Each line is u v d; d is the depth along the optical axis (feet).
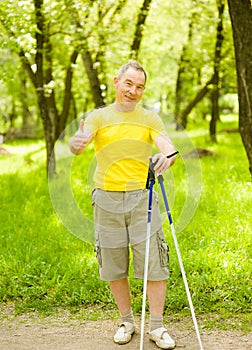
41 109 36.06
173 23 56.03
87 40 36.04
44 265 19.51
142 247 13.28
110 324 15.33
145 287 13.02
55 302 16.83
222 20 50.47
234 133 73.10
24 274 18.69
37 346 13.89
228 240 20.76
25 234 23.17
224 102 128.36
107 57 43.34
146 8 42.75
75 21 35.68
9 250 21.16
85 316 15.90
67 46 37.04
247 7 21.26
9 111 81.20
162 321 15.14
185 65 60.08
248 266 18.38
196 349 13.56
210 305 16.03
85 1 33.99
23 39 30.32
